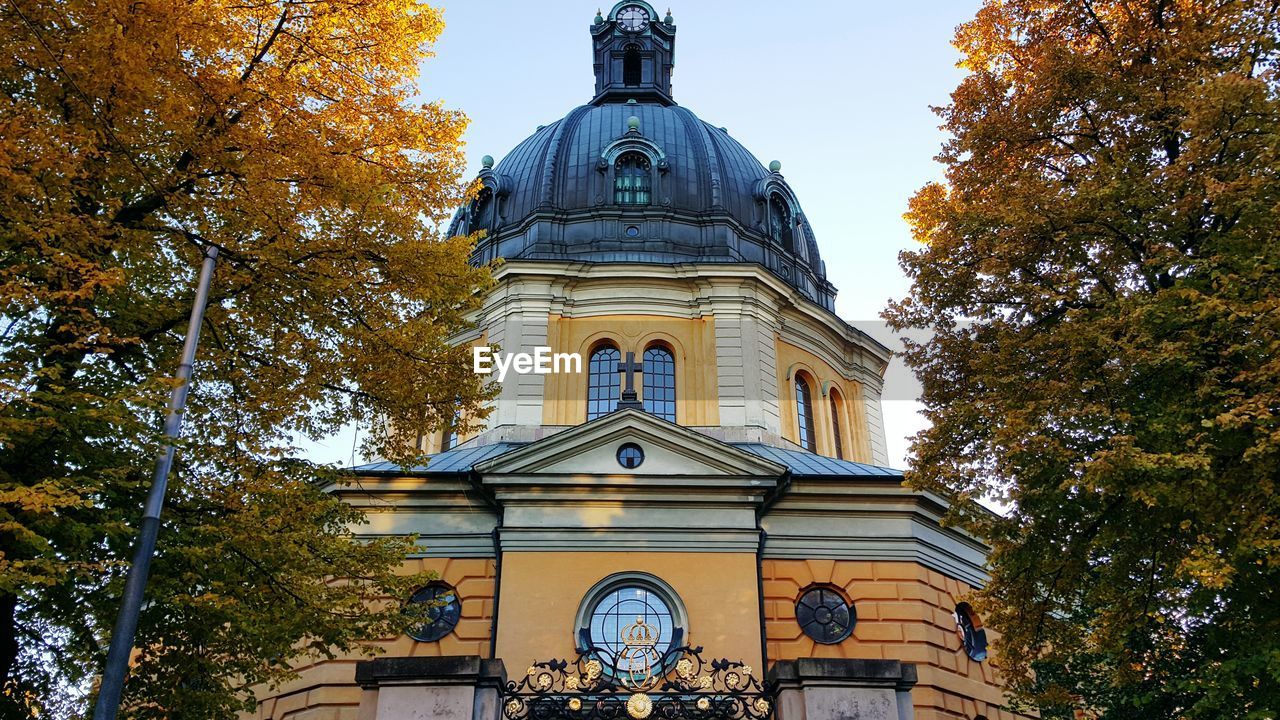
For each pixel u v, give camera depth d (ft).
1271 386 42.29
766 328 88.22
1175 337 46.50
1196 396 44.62
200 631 45.68
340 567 49.03
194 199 46.68
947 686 65.77
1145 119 53.26
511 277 87.61
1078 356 48.83
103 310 46.44
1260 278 43.93
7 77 42.73
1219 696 43.37
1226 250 46.06
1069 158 57.57
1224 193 44.73
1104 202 49.80
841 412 96.27
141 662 46.75
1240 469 43.16
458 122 55.11
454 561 67.31
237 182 47.44
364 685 37.22
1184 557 43.47
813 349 93.81
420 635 64.69
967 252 55.52
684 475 67.00
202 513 46.06
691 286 88.99
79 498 35.91
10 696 42.50
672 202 97.09
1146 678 53.01
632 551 65.46
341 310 51.03
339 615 47.73
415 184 53.52
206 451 46.78
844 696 36.88
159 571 43.75
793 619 66.18
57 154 39.93
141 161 45.34
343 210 49.73
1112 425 47.06
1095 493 47.75
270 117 49.19
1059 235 50.55
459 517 69.00
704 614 63.26
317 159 48.42
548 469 68.28
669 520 66.69
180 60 45.06
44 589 40.93
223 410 49.90
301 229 48.80
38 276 41.45
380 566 50.11
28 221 40.04
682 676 42.68
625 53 133.80
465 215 103.19
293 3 49.70
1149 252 49.11
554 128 109.29
